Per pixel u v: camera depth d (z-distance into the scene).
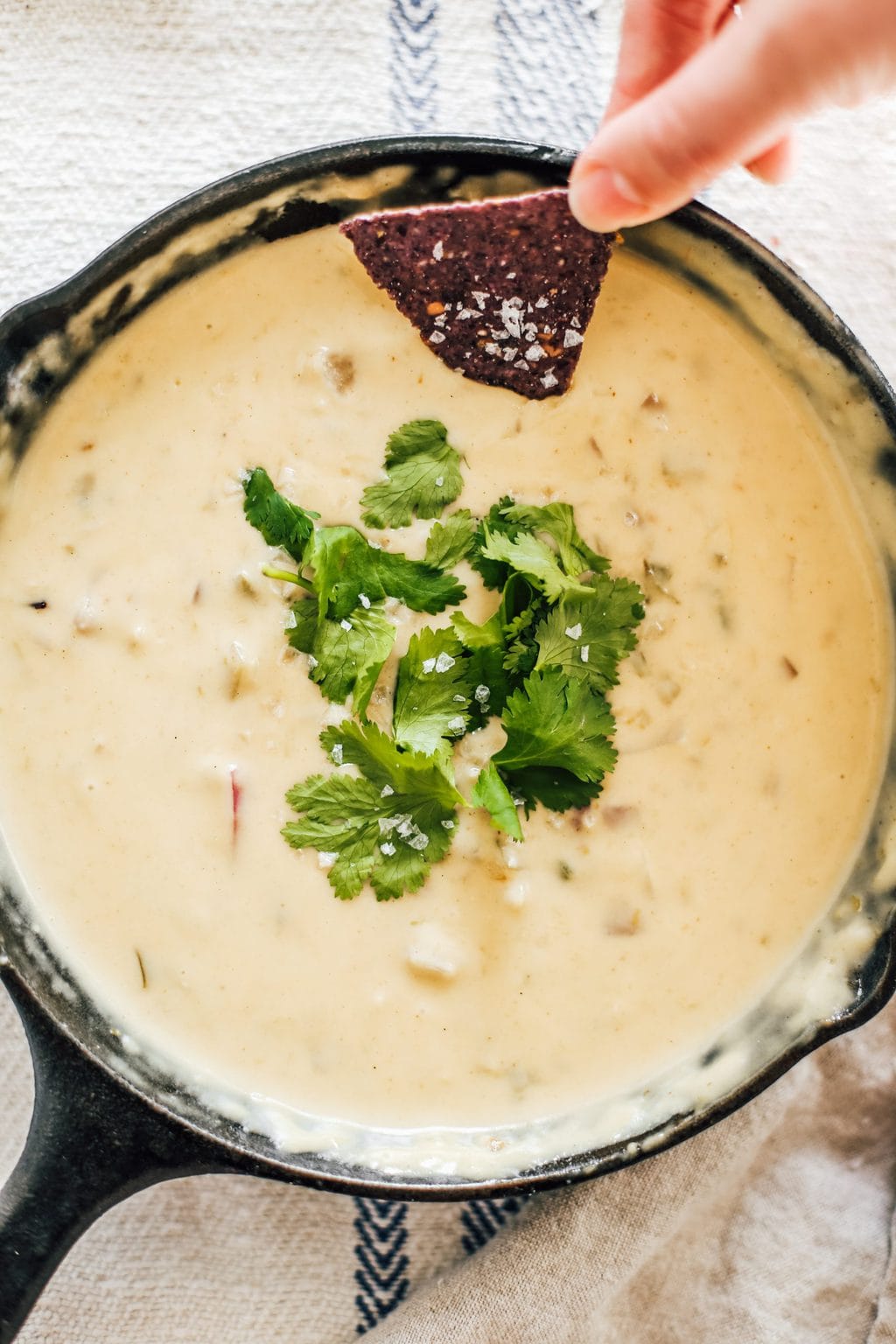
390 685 0.51
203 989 0.51
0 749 0.51
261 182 0.48
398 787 0.50
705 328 0.51
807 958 0.51
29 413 0.50
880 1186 0.56
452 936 0.51
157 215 0.48
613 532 0.51
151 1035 0.51
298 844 0.50
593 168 0.46
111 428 0.51
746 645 0.52
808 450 0.52
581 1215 0.55
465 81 0.55
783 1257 0.56
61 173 0.54
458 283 0.49
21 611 0.51
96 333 0.50
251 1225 0.56
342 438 0.51
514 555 0.49
